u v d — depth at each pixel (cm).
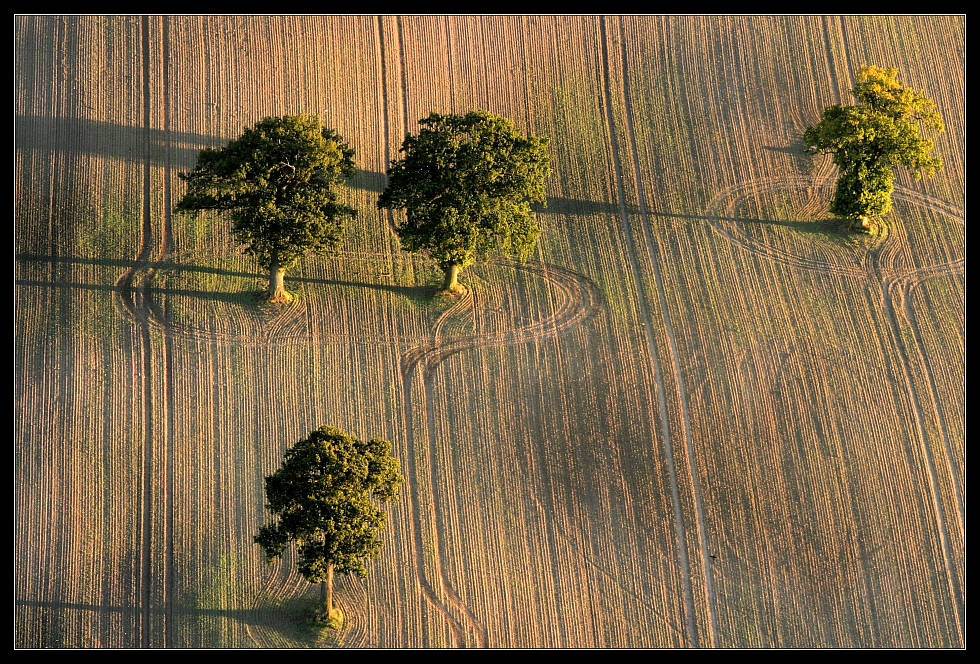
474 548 5844
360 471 5050
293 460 5112
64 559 5694
